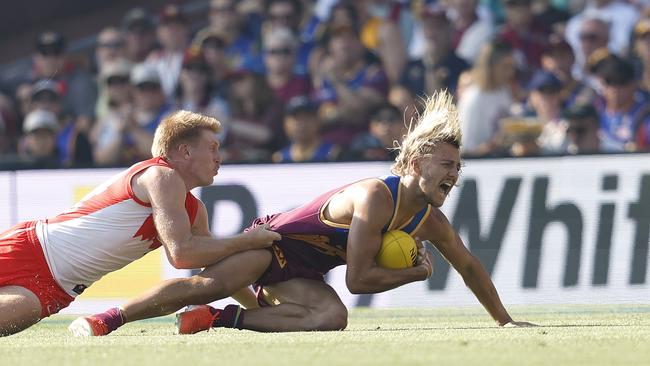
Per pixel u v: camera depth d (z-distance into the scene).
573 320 18.86
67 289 15.90
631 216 25.06
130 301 15.80
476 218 25.64
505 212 25.58
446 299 24.94
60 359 11.32
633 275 24.88
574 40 39.19
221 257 15.84
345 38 37.28
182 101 38.97
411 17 40.44
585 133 32.75
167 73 41.69
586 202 25.34
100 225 15.73
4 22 51.00
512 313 21.92
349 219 16.08
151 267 25.56
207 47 40.03
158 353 11.84
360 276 15.76
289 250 16.59
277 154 35.53
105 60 43.03
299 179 26.28
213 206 26.55
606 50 37.69
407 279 15.90
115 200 15.77
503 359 10.74
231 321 16.14
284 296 16.53
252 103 37.47
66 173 27.28
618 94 34.25
